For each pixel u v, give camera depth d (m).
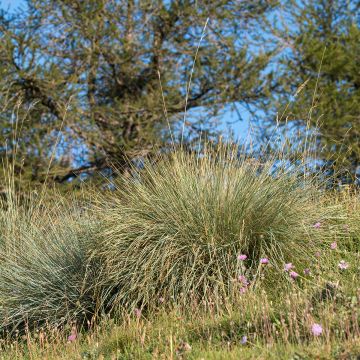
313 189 7.82
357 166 14.39
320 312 5.33
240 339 5.42
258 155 7.68
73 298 7.61
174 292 6.97
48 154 17.33
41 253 8.03
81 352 6.23
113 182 8.23
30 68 16.80
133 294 7.19
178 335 5.84
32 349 6.75
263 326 5.43
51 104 18.03
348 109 17.56
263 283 6.85
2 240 8.83
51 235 8.35
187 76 19.06
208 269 7.08
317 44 19.23
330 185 8.47
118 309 7.19
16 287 7.86
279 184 7.43
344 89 18.22
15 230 8.86
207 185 7.46
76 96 17.88
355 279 6.23
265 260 6.67
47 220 8.79
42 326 7.53
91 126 17.84
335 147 15.79
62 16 18.27
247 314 5.79
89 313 7.56
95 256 7.54
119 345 5.94
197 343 5.54
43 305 7.66
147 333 6.12
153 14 18.88
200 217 7.29
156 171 7.85
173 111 18.72
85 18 17.70
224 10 19.08
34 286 7.81
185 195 7.43
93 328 7.34
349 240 7.46
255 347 5.04
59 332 7.39
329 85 18.39
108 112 18.44
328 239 7.51
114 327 6.59
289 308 5.48
